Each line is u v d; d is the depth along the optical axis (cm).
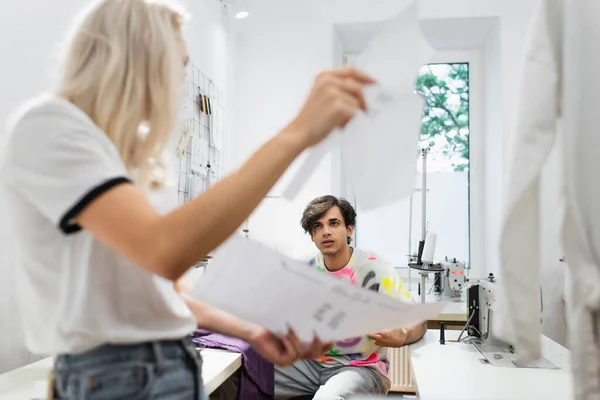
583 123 80
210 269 71
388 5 348
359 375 205
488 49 379
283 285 73
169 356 77
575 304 80
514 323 81
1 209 150
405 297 214
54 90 77
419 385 155
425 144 402
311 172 76
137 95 75
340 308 75
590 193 79
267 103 356
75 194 61
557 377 164
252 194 61
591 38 80
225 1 336
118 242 60
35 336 76
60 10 181
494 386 154
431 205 402
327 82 67
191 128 273
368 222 407
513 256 82
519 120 81
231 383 201
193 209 59
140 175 77
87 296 69
